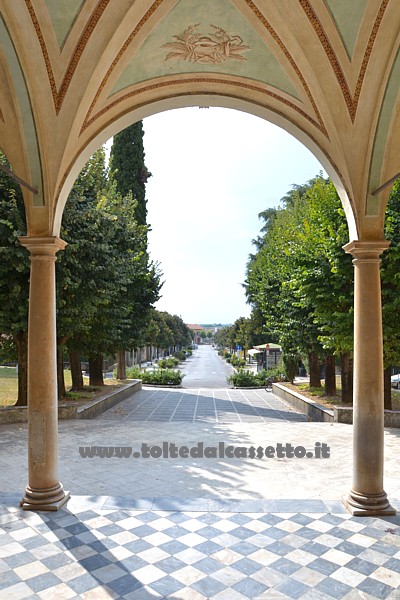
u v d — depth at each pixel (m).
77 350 15.80
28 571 4.31
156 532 5.11
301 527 5.26
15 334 11.90
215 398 18.55
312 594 3.97
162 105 6.65
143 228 18.72
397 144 5.74
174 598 3.90
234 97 6.53
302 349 15.99
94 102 5.84
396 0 4.83
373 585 4.12
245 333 42.38
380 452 5.73
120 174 24.34
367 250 5.84
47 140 5.71
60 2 4.82
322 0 4.92
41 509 5.63
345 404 13.37
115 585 4.09
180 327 84.38
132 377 25.97
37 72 5.30
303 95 5.95
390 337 11.07
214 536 5.03
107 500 6.00
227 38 5.54
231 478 7.15
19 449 8.86
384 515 5.61
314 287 12.04
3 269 10.54
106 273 12.84
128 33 5.24
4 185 11.02
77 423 11.55
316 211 13.16
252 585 4.10
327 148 6.26
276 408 15.90
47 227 5.79
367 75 5.41
